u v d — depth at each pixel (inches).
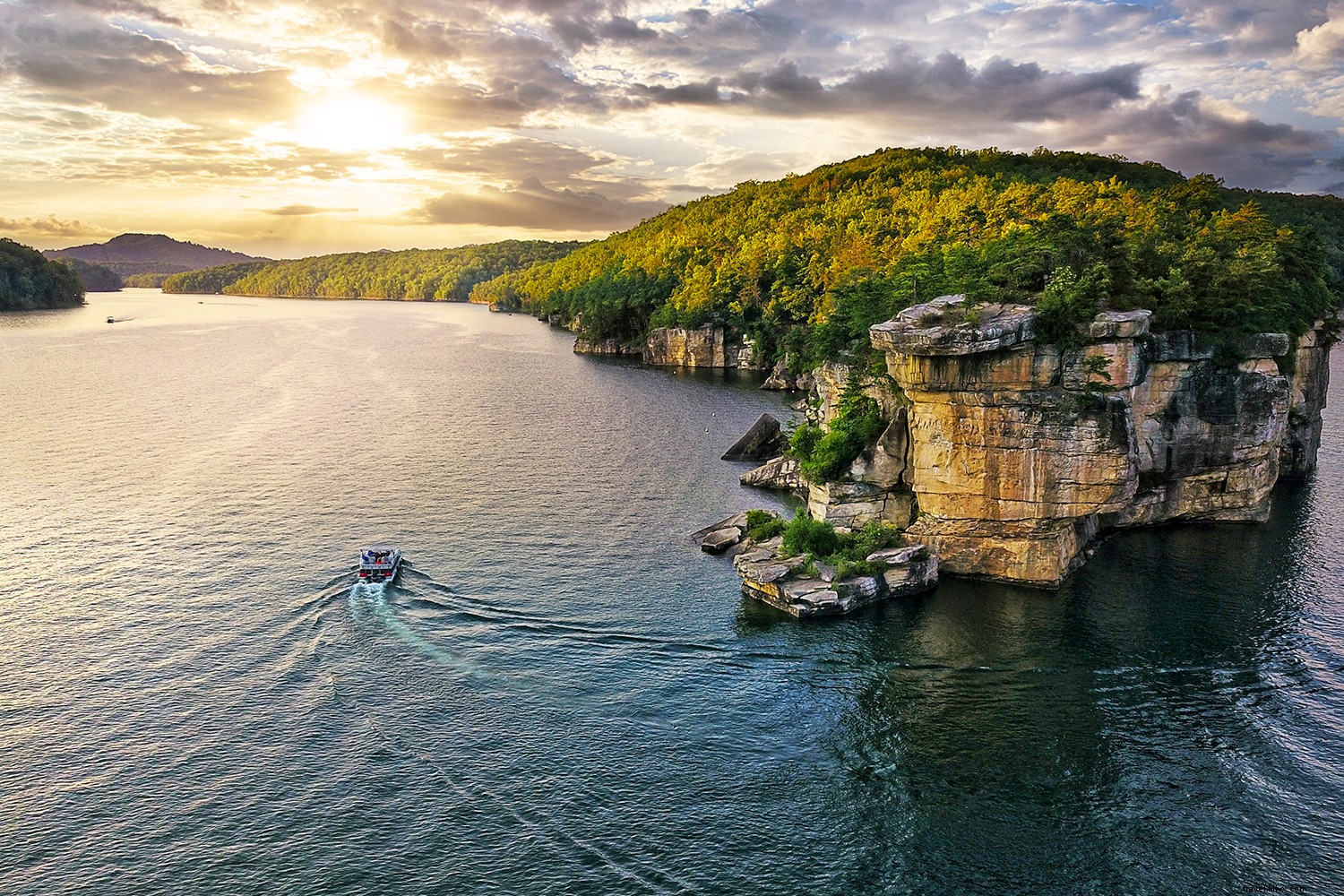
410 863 1525.6
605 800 1702.8
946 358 2603.3
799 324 7347.4
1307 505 3444.9
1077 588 2682.1
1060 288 2610.7
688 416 5423.2
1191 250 3228.3
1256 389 3029.0
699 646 2314.2
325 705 1985.7
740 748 1877.5
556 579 2719.0
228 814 1635.1
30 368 6781.5
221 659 2171.5
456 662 2192.4
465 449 4394.7
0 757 1775.3
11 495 3398.1
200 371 6889.8
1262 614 2500.0
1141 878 1520.7
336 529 3110.2
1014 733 1942.7
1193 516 3213.6
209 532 3036.4
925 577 2659.9
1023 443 2600.9
